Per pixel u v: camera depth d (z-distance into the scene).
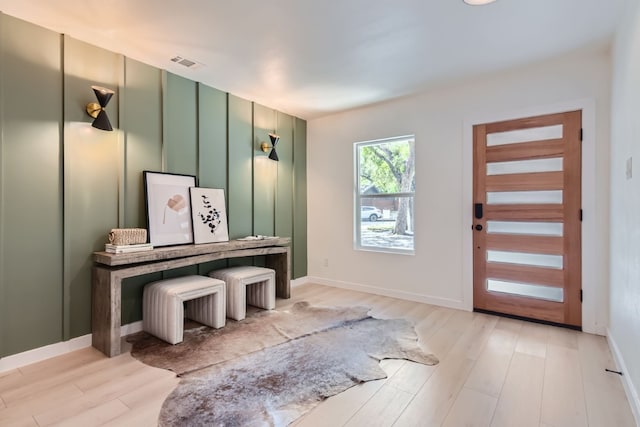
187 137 3.37
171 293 2.66
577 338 2.77
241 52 2.77
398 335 2.82
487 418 1.73
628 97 2.04
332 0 2.05
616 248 2.44
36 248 2.37
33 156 2.35
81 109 2.59
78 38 2.54
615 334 2.44
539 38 2.54
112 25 2.35
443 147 3.65
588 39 2.56
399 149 4.14
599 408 1.81
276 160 4.24
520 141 3.20
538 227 3.14
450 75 3.26
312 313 3.41
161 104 3.12
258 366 2.27
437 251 3.71
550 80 3.02
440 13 2.20
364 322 3.14
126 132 2.87
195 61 2.95
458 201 3.57
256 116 4.12
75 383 2.06
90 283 2.64
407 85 3.53
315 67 3.07
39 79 2.37
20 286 2.30
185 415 1.74
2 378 2.12
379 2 2.08
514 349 2.55
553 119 3.03
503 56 2.85
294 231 4.69
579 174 2.93
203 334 2.84
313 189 4.84
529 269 3.18
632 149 1.94
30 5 2.10
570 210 2.97
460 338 2.77
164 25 2.35
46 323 2.41
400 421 1.70
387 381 2.08
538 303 3.13
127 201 2.88
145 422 1.69
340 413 1.76
